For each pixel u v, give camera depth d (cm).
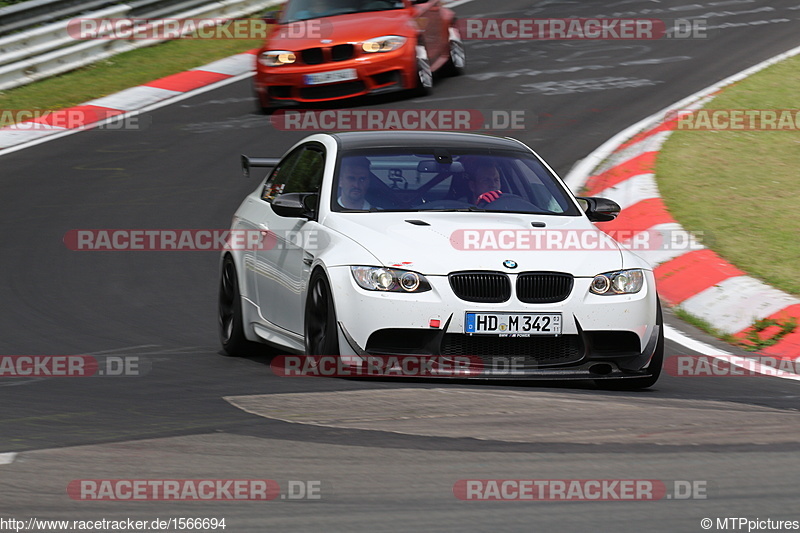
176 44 6938
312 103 5478
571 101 5316
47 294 3164
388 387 2038
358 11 5528
